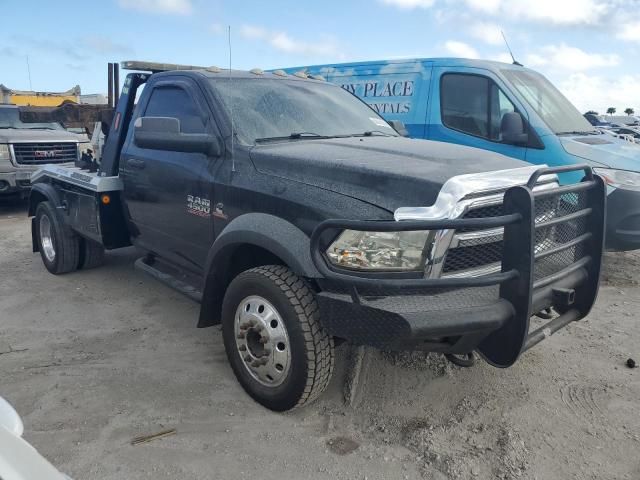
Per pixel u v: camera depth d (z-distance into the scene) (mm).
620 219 5918
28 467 1537
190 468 3016
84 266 6488
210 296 3971
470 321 2867
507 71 6992
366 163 3393
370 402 3682
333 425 3426
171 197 4508
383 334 2916
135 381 3926
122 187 5328
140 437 3275
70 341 4605
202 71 4621
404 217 2963
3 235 8625
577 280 3586
